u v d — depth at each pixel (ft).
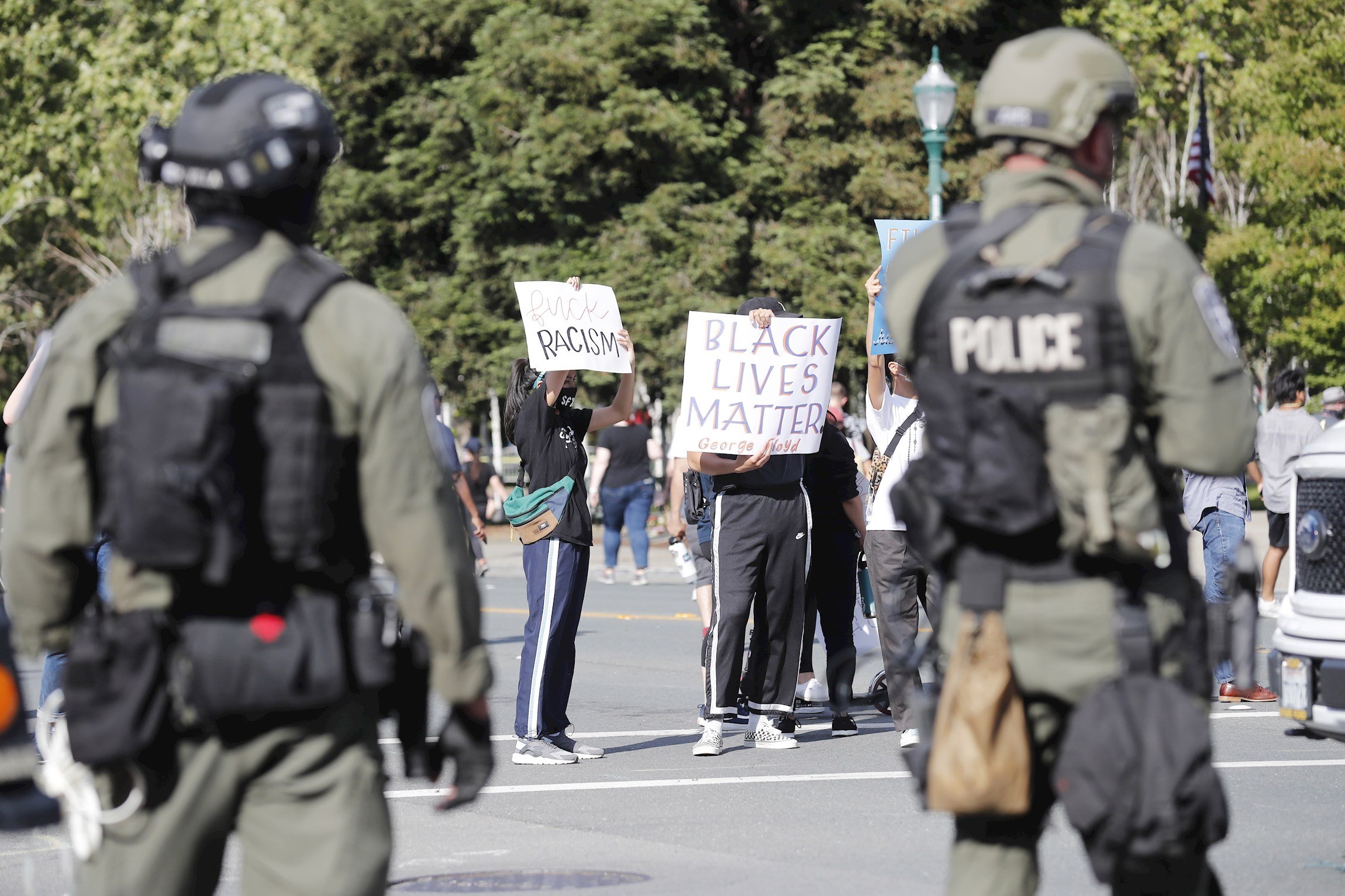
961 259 25.54
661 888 45.01
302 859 22.75
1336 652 41.73
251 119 23.52
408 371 23.17
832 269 220.02
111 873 22.77
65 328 23.58
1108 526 24.08
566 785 60.85
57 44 287.48
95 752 21.98
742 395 65.31
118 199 281.95
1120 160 276.62
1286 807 54.60
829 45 221.25
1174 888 25.02
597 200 228.22
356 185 248.32
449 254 253.44
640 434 167.73
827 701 79.61
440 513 23.17
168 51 276.62
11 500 23.58
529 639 65.51
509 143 228.84
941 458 25.17
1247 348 271.90
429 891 44.96
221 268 23.25
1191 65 271.08
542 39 218.59
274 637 22.29
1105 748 23.95
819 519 75.66
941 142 132.16
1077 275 24.58
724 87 223.51
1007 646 24.89
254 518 22.26
